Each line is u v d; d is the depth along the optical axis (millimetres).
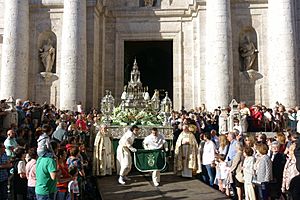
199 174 13297
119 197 9789
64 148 9305
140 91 15977
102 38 23156
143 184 11430
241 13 21812
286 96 20203
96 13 22359
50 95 21781
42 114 15359
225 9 20750
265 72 21500
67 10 20984
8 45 21203
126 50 27766
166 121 14016
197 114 16609
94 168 12398
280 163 9055
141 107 15133
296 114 17125
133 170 13359
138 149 12516
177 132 14789
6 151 10570
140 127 13578
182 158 12500
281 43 20531
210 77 20656
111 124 14086
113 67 23656
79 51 20688
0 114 14406
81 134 14375
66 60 20609
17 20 21328
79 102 20406
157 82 28406
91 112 19688
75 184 8758
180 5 24016
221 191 11336
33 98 21812
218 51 20484
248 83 21453
